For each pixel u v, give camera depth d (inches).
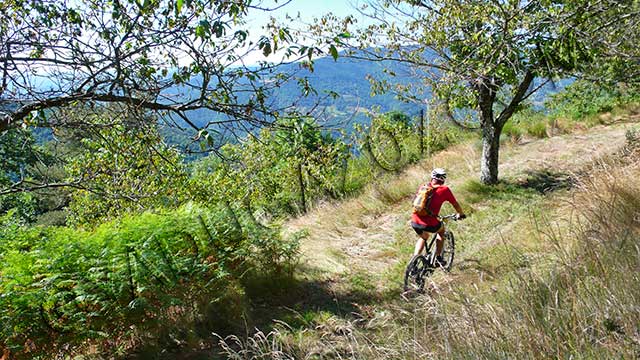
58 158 208.4
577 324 135.1
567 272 167.6
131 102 159.3
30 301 193.3
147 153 196.4
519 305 150.0
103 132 190.2
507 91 443.2
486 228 370.9
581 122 674.2
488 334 136.6
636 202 224.8
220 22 144.9
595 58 318.0
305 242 394.3
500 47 299.4
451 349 132.0
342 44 155.3
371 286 304.5
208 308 250.8
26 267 210.7
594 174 290.8
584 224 231.8
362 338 164.7
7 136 193.2
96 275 211.2
